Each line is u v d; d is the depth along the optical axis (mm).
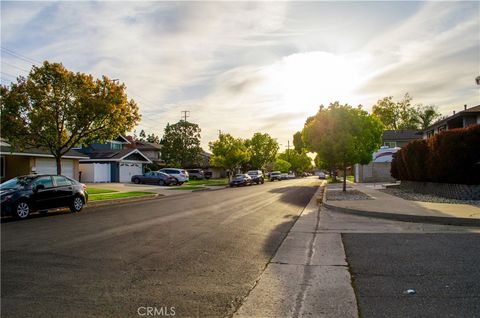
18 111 19766
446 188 20031
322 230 11211
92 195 24094
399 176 30328
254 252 8227
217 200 22109
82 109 19953
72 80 20578
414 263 6922
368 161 27047
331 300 5219
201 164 79188
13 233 10688
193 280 6152
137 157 50500
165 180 41875
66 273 6516
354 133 25562
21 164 31750
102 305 5043
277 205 19016
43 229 11359
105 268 6832
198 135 68938
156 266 6980
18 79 20078
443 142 19062
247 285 5926
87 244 8945
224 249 8469
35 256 7754
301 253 8172
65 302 5152
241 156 55500
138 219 13438
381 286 5707
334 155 25297
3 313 4781
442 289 5453
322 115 25844
